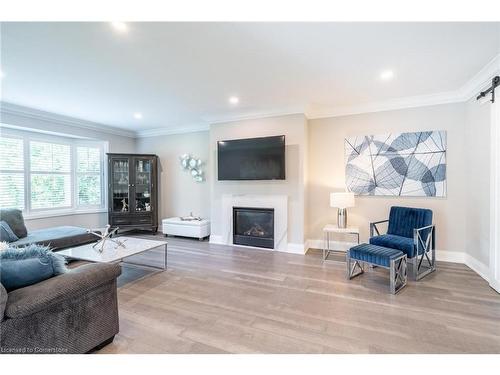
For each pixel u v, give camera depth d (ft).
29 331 4.42
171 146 18.38
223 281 9.40
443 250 11.50
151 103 12.41
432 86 10.34
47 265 5.10
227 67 8.55
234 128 14.66
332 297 8.05
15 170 14.07
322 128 13.67
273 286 8.94
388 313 7.04
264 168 13.57
